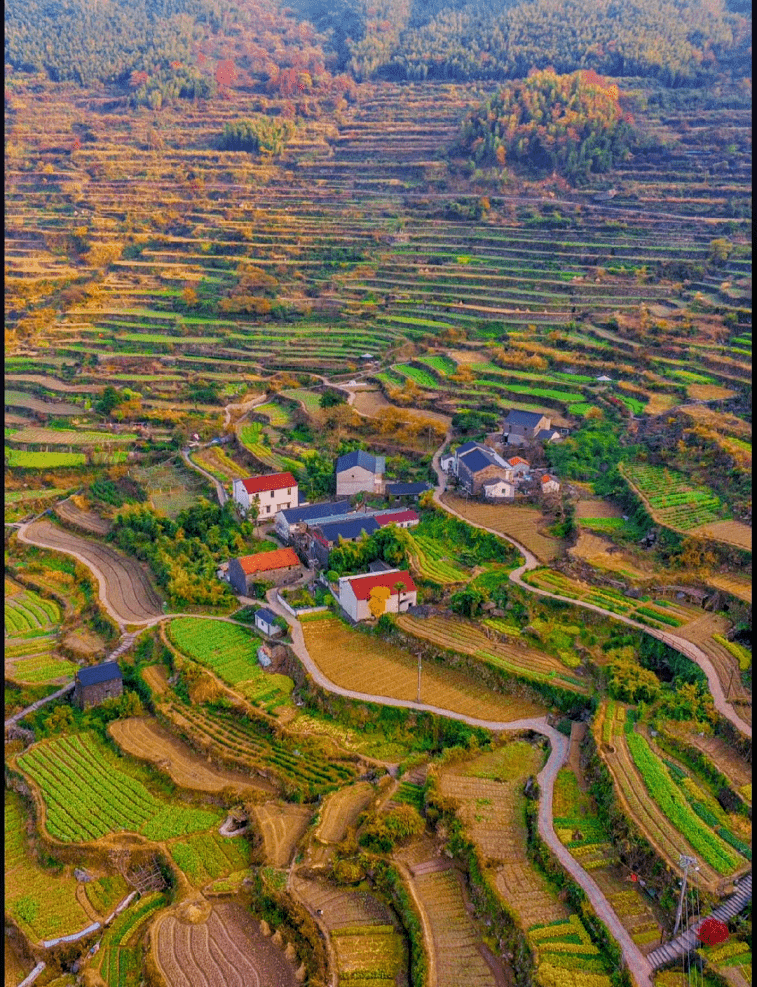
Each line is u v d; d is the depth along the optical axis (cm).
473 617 9588
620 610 9325
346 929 6456
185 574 11031
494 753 7938
